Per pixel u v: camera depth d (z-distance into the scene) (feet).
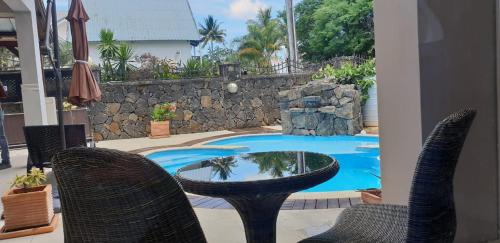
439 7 7.23
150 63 38.65
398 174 8.18
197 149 26.22
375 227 5.33
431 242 3.90
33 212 10.48
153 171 3.57
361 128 30.14
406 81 7.72
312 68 40.81
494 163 7.78
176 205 3.69
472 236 7.86
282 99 31.37
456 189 7.66
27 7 20.20
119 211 3.68
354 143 27.40
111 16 82.84
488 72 7.54
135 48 81.82
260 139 30.37
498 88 7.57
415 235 3.91
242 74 37.22
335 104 28.78
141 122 33.50
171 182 3.66
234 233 9.82
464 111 4.28
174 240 3.71
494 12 7.47
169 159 25.80
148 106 33.65
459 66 7.38
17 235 10.16
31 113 21.40
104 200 3.68
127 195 3.61
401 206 5.84
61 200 4.01
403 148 7.97
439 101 7.34
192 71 36.42
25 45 21.21
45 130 14.55
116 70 35.40
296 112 30.25
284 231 9.64
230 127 35.99
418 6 7.22
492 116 7.65
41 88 21.98
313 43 72.33
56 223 10.88
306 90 29.96
